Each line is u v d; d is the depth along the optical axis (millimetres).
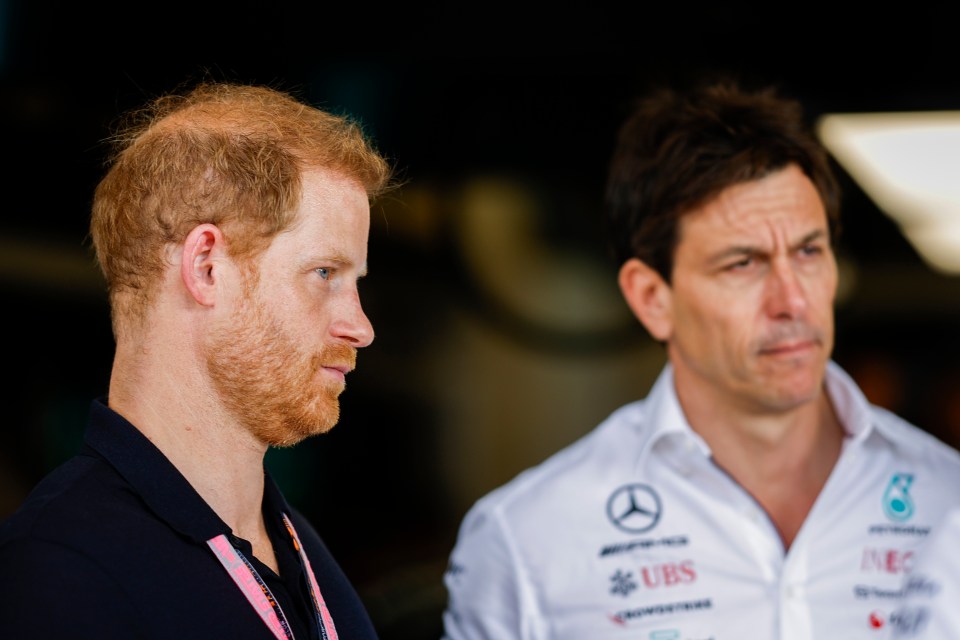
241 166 4184
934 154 15844
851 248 18672
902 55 14703
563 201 19000
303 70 14508
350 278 4480
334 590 4922
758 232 6316
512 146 17188
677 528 6711
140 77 13867
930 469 6781
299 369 4270
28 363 17750
